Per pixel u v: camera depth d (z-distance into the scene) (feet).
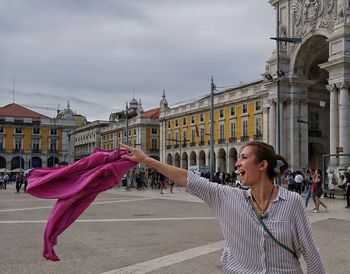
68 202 6.14
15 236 25.13
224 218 5.61
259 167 5.63
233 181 114.21
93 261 18.15
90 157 6.41
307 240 5.47
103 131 225.97
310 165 115.85
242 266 5.43
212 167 81.15
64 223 6.20
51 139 203.82
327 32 90.27
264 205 5.56
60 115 214.07
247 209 5.49
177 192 82.33
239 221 5.47
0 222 31.83
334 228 28.37
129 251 20.29
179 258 18.63
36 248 21.27
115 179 6.26
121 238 24.16
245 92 129.90
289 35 100.01
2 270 16.61
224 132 139.03
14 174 168.66
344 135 83.30
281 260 5.33
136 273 16.01
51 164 202.90
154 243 22.47
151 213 38.91
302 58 99.76
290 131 100.07
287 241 5.34
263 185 5.62
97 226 29.48
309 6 94.99
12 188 108.88
